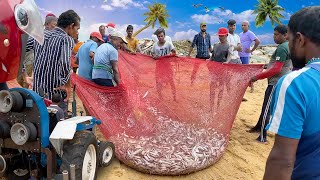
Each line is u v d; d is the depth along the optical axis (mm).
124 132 5418
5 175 4195
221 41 8180
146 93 6172
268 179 1979
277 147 1947
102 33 10266
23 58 4348
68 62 4777
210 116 5918
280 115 1932
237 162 5391
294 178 2059
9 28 3941
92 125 4453
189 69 6172
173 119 5922
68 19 4824
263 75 5758
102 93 5605
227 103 5926
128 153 4965
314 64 2008
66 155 3830
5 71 4105
